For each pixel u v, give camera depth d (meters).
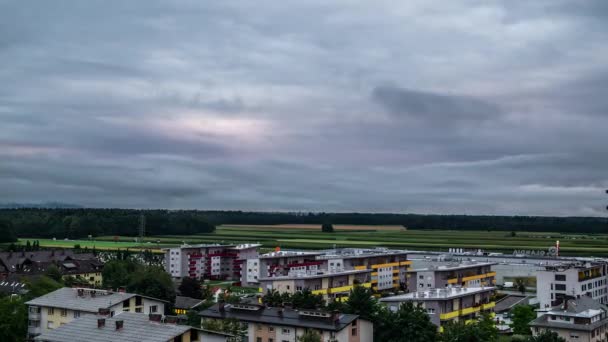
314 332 173.00
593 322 194.00
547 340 178.88
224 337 151.75
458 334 187.62
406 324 189.75
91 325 154.62
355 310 195.12
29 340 177.75
